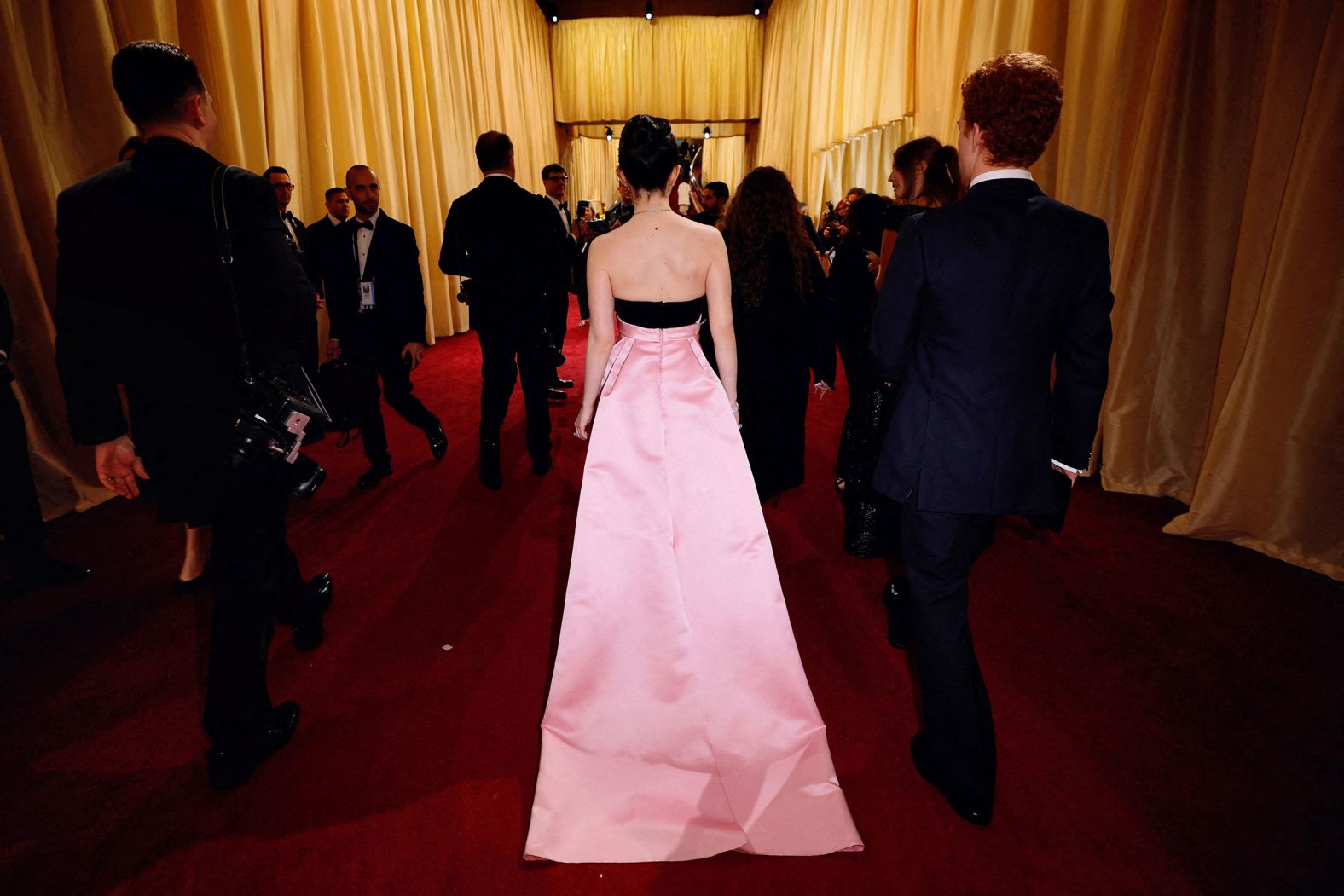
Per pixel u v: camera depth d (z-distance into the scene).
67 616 2.23
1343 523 2.38
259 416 1.32
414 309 3.16
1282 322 2.41
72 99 3.27
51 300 3.15
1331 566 2.39
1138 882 1.31
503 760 1.63
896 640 2.06
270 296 1.34
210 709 1.48
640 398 1.62
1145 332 3.06
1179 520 2.76
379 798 1.52
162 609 2.29
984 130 1.24
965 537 1.36
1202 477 2.70
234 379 1.34
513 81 9.75
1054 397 1.36
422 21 6.97
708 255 1.60
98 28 3.28
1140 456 3.17
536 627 2.18
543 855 1.34
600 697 1.56
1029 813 1.47
